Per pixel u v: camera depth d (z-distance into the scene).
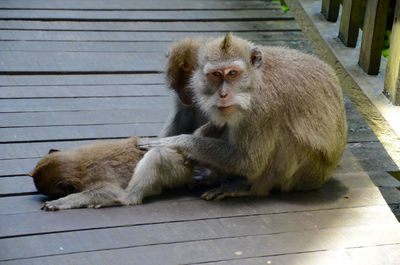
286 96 3.37
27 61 4.07
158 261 3.11
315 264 3.13
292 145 3.40
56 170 3.38
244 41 3.34
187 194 3.45
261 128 3.36
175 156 3.41
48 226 3.23
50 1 4.55
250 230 3.26
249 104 3.30
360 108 3.84
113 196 3.36
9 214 3.28
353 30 4.07
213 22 4.50
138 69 4.09
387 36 5.79
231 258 3.13
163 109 3.87
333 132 3.43
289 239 3.22
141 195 3.38
